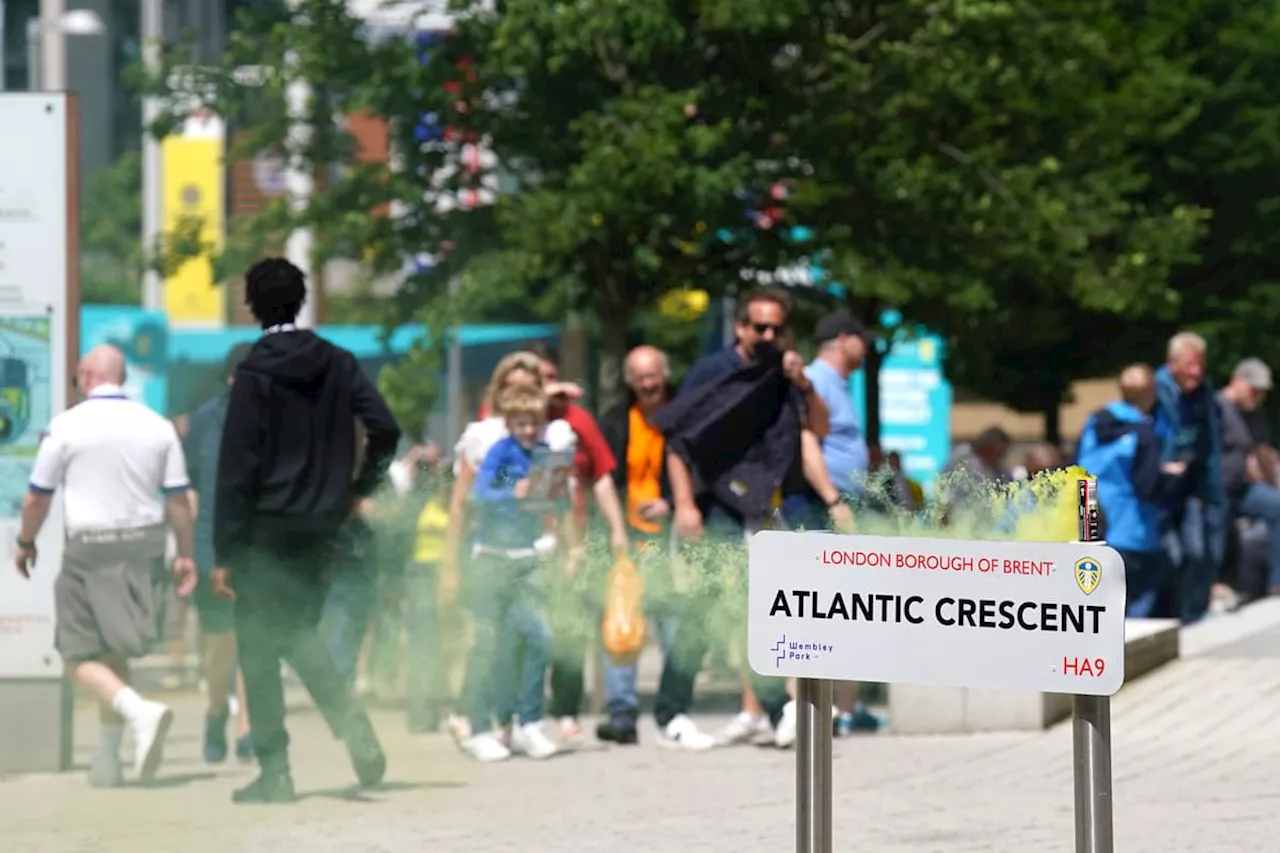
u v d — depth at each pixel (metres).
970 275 45.12
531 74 41.75
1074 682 12.12
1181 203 90.31
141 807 23.16
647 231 41.88
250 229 43.97
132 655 25.94
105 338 66.12
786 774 25.34
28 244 26.94
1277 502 48.16
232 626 28.88
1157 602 39.09
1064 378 95.06
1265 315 90.62
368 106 41.97
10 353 26.95
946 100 43.56
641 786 24.41
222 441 23.48
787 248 43.97
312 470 23.62
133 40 169.12
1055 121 49.38
